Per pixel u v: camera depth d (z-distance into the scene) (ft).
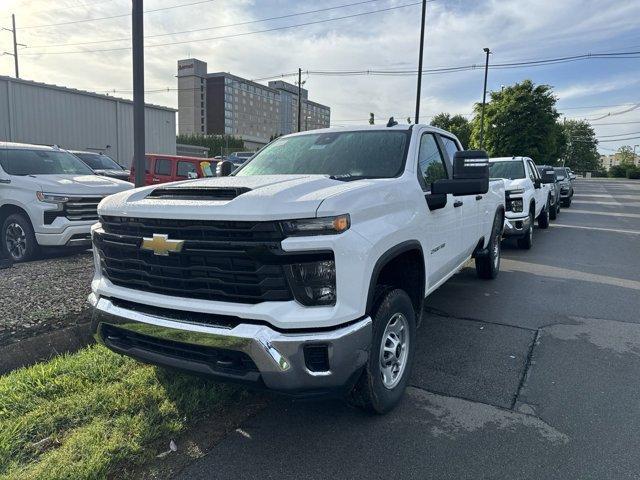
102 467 9.00
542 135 114.32
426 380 13.16
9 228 25.26
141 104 21.53
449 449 10.01
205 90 368.89
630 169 279.08
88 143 81.56
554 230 45.62
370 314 9.93
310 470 9.33
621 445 10.12
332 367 8.86
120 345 10.50
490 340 16.16
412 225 11.66
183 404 11.32
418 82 70.33
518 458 9.70
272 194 9.02
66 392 11.66
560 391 12.53
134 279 10.34
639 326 17.61
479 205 19.51
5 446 9.50
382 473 9.25
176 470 9.28
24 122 72.08
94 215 25.30
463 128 205.77
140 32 21.03
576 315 18.86
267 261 8.68
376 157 13.42
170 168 51.83
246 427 10.80
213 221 8.99
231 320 9.07
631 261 30.07
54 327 14.80
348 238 9.04
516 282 24.23
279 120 402.31
